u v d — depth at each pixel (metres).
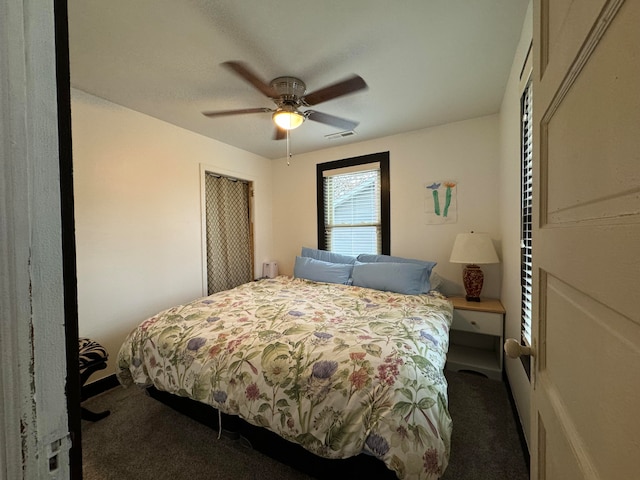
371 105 2.27
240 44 1.51
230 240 3.33
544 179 0.66
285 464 1.37
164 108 2.28
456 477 1.31
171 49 1.54
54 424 0.39
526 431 1.43
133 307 2.33
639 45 0.30
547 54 0.63
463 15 1.32
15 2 0.35
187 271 2.76
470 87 1.99
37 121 0.36
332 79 1.84
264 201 3.72
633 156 0.31
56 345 0.39
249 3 1.24
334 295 2.34
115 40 1.47
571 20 0.48
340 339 1.37
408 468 0.92
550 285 0.62
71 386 0.41
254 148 3.37
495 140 2.48
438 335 1.53
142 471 1.38
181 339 1.52
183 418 1.77
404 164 2.91
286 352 1.28
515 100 1.68
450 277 2.73
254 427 1.43
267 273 3.69
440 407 1.05
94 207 2.09
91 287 2.07
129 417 1.79
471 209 2.61
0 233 0.34
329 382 1.12
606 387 0.38
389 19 1.34
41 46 0.37
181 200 2.70
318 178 3.46
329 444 1.05
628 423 0.32
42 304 0.38
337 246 3.39
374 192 3.14
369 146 3.09
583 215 0.44
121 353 1.71
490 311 2.19
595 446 0.40
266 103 2.19
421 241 2.86
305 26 1.38
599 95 0.39
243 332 1.50
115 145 2.20
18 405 0.35
